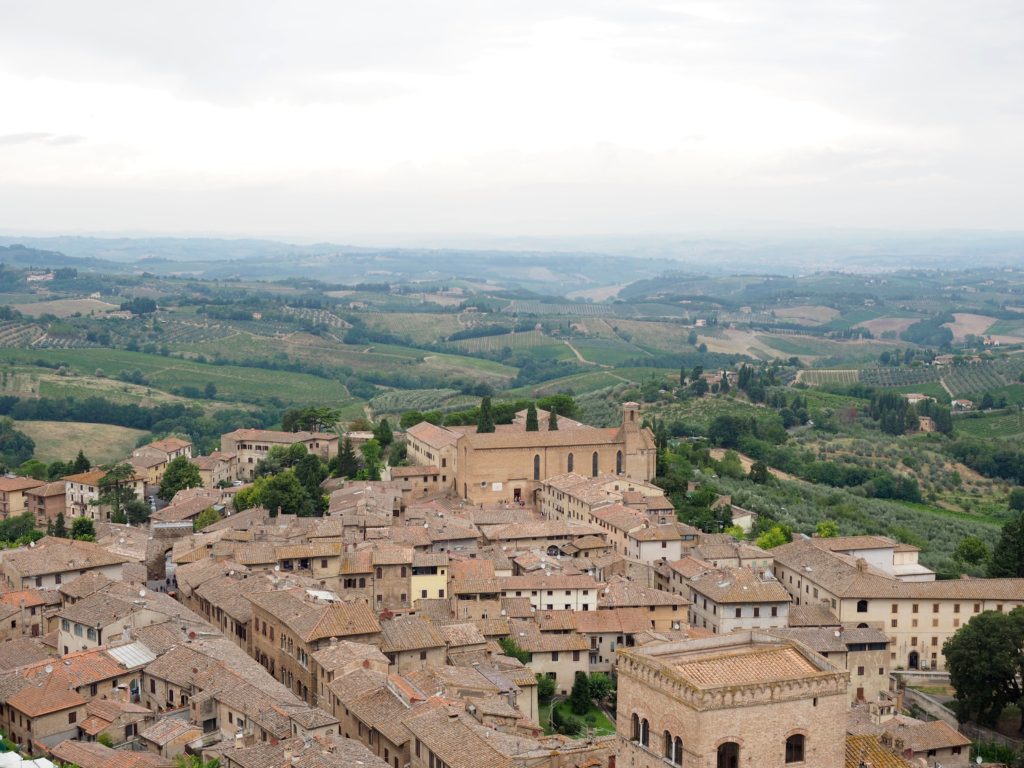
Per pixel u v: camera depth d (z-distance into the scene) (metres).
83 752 121.75
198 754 124.94
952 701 180.62
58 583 184.62
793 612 198.88
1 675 138.62
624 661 80.44
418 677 144.38
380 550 195.62
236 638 173.12
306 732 122.94
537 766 110.44
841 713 76.38
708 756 72.88
